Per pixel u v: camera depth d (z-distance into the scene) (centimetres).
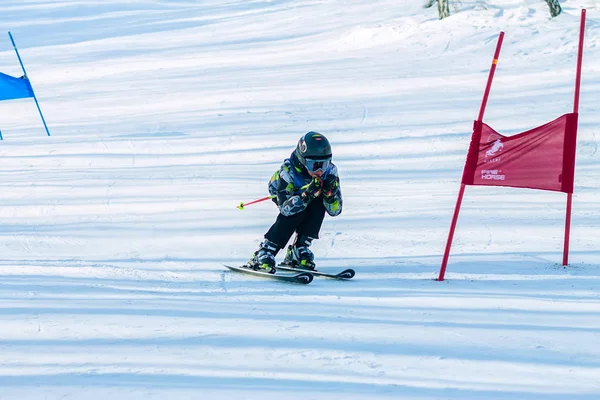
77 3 8794
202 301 1152
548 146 1327
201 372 798
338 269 1423
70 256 1545
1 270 1393
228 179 2259
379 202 1972
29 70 5003
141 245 1631
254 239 1670
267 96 3516
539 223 1709
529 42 4103
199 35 6166
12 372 802
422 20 4897
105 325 988
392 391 741
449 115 2948
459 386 758
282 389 745
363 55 4447
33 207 2003
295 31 5738
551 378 781
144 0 8919
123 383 763
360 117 3012
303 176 1346
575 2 4741
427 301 1141
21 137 3020
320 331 961
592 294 1166
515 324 995
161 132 2950
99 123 3200
